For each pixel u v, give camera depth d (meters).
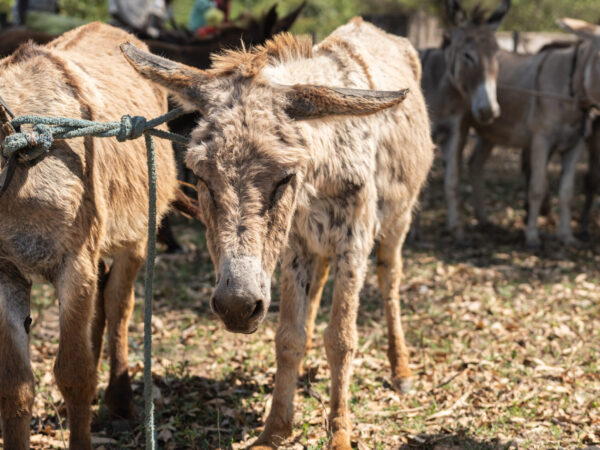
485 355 4.43
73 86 2.95
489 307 5.38
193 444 3.28
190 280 6.20
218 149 2.37
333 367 3.20
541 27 15.03
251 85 2.52
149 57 2.66
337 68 3.19
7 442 2.69
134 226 3.36
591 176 7.66
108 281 3.67
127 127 2.68
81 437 2.93
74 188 2.72
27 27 7.91
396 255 4.07
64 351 2.81
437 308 5.49
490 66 6.95
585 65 7.01
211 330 4.95
